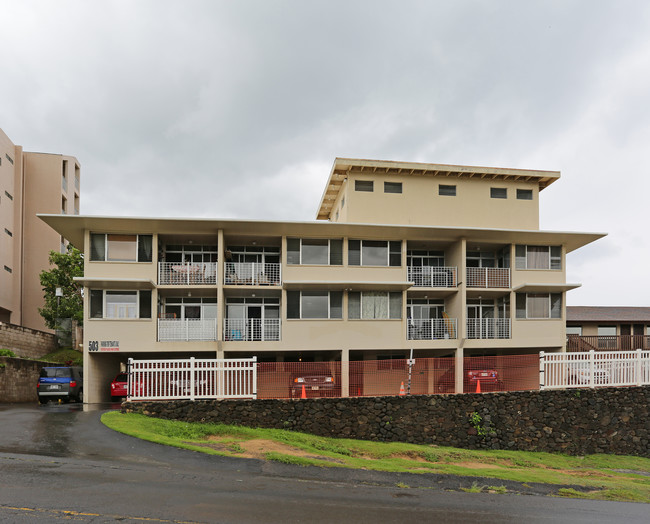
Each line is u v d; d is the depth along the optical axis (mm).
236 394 16047
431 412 16891
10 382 23359
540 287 25969
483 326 27266
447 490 9992
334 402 16312
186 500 8016
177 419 15219
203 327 24109
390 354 27922
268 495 8617
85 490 8234
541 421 17453
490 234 25812
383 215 28047
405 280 25891
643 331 36250
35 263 44594
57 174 46312
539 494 10297
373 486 9828
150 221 23281
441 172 28328
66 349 35688
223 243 24750
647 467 16281
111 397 25719
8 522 6695
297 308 24938
